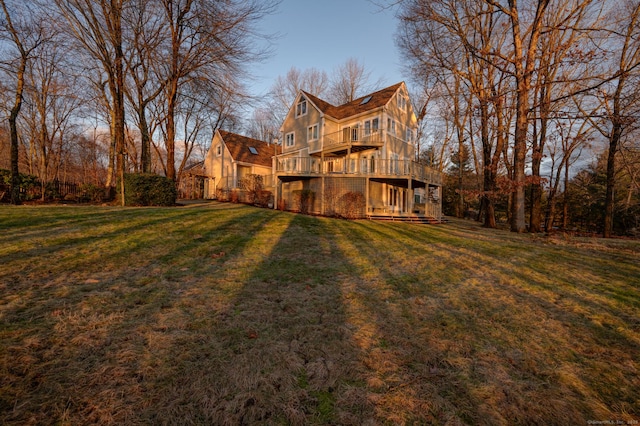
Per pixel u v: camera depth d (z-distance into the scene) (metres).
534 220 15.54
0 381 1.98
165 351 2.47
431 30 15.82
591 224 23.00
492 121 16.52
